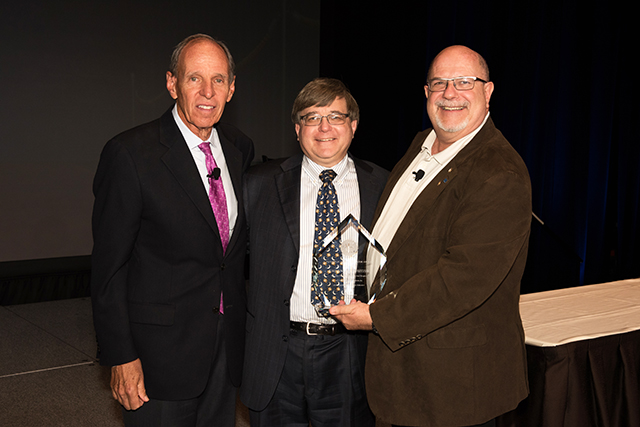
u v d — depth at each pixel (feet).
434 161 5.16
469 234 4.39
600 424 6.04
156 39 17.46
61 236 16.53
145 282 4.91
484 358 4.61
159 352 4.91
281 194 5.57
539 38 16.12
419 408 4.72
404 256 4.91
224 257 5.21
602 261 17.34
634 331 6.22
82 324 13.89
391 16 18.31
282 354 5.41
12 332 13.20
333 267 5.25
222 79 4.98
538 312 6.93
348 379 5.52
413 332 4.52
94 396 9.69
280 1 19.57
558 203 16.57
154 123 5.14
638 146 17.61
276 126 19.90
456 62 4.95
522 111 16.48
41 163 16.08
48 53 15.93
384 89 18.72
